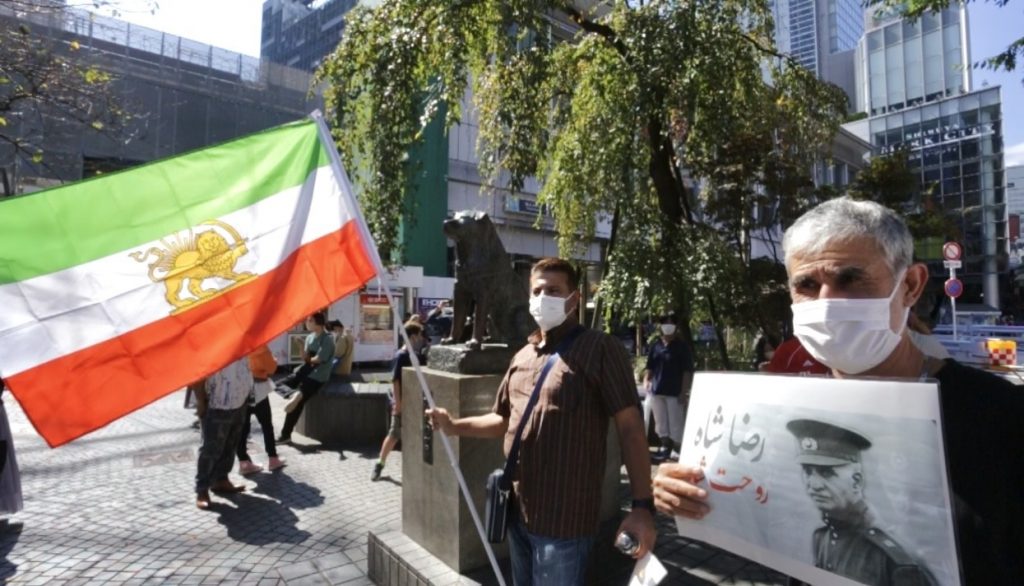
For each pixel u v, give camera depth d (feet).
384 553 11.71
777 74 26.55
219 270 7.79
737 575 11.05
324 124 8.80
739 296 21.29
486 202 82.02
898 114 158.30
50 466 20.65
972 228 145.79
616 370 6.91
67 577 12.17
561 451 6.86
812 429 4.11
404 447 12.53
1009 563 3.46
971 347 35.17
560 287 7.49
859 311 4.07
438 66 21.77
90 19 40.68
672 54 18.52
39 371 6.67
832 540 3.87
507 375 8.08
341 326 30.94
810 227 4.39
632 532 6.06
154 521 15.38
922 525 3.48
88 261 7.22
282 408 33.17
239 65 82.43
